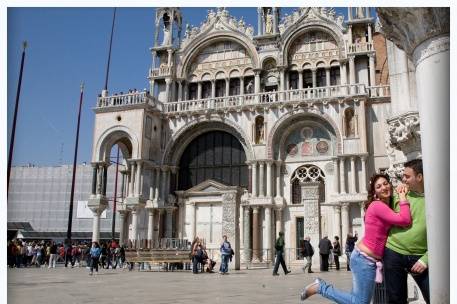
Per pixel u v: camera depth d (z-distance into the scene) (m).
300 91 33.72
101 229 72.88
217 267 29.03
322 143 33.53
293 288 13.34
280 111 33.88
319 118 33.12
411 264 5.20
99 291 12.88
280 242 21.11
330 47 36.69
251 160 33.84
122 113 35.38
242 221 34.69
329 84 36.12
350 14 35.31
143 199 34.38
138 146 34.38
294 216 32.97
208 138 37.28
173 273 23.42
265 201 32.56
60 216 75.00
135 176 34.25
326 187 32.72
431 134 4.94
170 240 28.39
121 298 10.88
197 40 39.81
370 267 5.36
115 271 26.23
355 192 30.61
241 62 38.81
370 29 34.78
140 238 35.12
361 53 34.47
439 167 4.77
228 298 10.59
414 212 5.29
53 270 27.31
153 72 40.12
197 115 36.22
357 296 5.44
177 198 36.50
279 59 36.88
